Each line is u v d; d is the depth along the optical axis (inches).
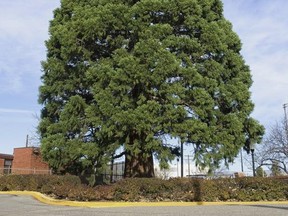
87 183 796.6
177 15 796.6
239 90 843.4
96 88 728.3
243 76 900.6
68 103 782.5
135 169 824.3
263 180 761.0
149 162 837.2
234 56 860.6
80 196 684.1
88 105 776.9
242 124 831.1
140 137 729.6
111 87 709.9
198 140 738.8
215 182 742.5
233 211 524.1
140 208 584.7
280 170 1630.2
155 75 703.7
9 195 802.2
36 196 753.6
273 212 503.5
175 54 759.1
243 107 853.8
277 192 756.0
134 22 761.6
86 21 768.9
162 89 709.9
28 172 1430.9
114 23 762.2
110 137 720.3
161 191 708.0
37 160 1526.8
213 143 754.8
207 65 790.5
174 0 788.6
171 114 699.4
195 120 724.7
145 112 693.9
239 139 803.4
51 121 878.4
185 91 734.5
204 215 473.1
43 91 861.8
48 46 868.6
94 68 740.0
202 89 738.2
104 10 768.9
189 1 794.2
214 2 901.8
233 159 802.2
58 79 845.8
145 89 716.7
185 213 498.9
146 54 721.6
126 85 711.7
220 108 835.4
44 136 871.1
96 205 628.7
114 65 752.3
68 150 768.9
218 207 602.9
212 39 800.9
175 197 708.7
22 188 869.2
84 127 776.9
